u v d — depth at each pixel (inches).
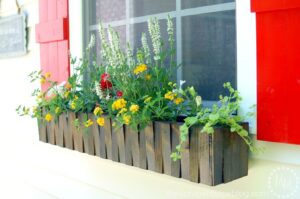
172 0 53.6
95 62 60.0
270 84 39.3
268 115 39.6
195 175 40.3
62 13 68.6
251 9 40.3
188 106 46.1
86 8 67.0
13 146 90.3
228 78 46.8
